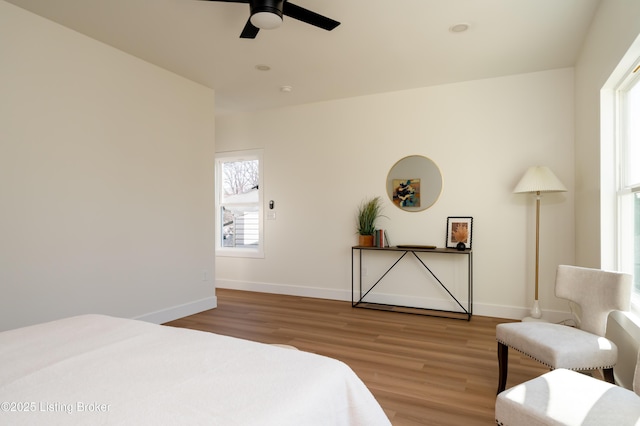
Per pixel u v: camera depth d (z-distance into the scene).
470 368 2.64
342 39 3.14
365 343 3.17
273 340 3.25
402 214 4.44
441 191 4.24
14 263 2.60
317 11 2.70
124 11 2.71
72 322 1.60
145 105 3.59
